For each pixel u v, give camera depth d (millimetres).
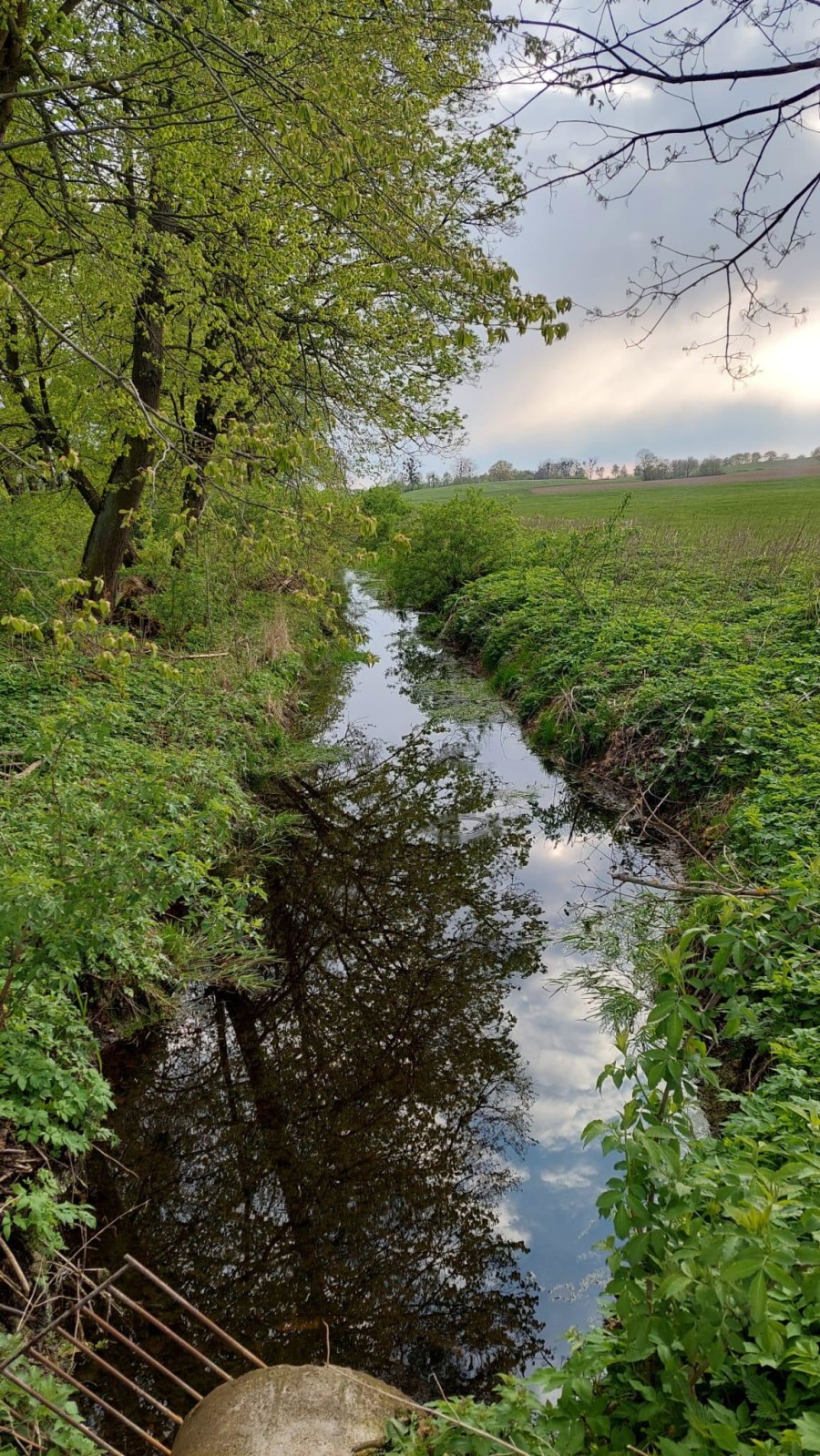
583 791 10586
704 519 28844
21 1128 4238
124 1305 4133
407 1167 5176
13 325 10812
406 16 6484
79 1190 4664
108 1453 3182
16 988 4457
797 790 6969
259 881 7199
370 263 9961
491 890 8883
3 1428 2812
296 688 15312
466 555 23500
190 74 6945
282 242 9922
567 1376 2412
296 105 4219
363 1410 3039
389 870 9398
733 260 2580
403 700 16328
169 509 12281
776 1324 2018
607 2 2414
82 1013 5309
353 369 11930
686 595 15102
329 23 6172
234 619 14047
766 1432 2178
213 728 10219
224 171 8914
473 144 9953
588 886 8641
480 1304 4195
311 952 7668
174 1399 3621
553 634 15125
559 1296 4238
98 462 12953
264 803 10461
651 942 7020
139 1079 5695
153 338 10844
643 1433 2328
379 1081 6000
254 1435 2865
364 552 5164
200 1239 4578
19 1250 3904
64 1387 3281
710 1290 2012
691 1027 2406
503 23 2525
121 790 5297
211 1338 3980
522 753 12945
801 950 4824
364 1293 4258
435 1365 3848
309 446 4738
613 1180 2291
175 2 6172
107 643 4488
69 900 4062
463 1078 6020
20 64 7055
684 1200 2186
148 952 6020
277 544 5102
